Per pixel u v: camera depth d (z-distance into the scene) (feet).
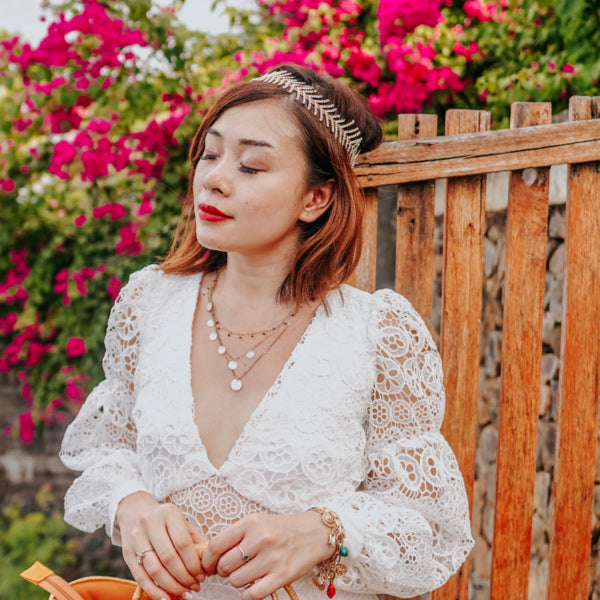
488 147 5.93
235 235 4.20
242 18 10.82
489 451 9.95
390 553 4.20
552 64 7.97
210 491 4.15
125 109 10.61
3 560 12.38
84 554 12.68
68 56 10.39
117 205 11.49
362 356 4.44
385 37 9.15
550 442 9.02
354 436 4.38
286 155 4.23
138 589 4.09
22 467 13.41
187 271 4.94
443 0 9.39
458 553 4.71
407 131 5.95
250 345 4.44
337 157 4.46
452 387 6.16
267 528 3.87
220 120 4.28
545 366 9.12
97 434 5.02
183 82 10.41
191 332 4.58
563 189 8.59
